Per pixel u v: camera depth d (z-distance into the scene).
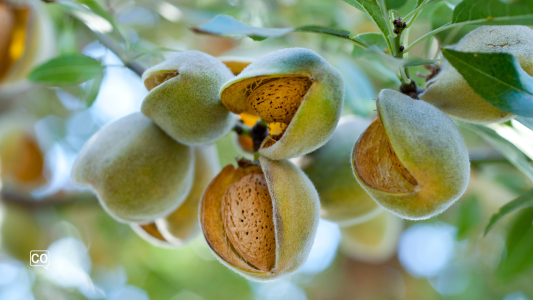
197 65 0.38
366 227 0.49
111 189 0.40
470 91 0.37
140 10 0.64
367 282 0.87
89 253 0.70
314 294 0.91
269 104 0.37
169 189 0.41
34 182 0.65
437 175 0.35
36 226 0.60
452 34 0.41
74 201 0.56
